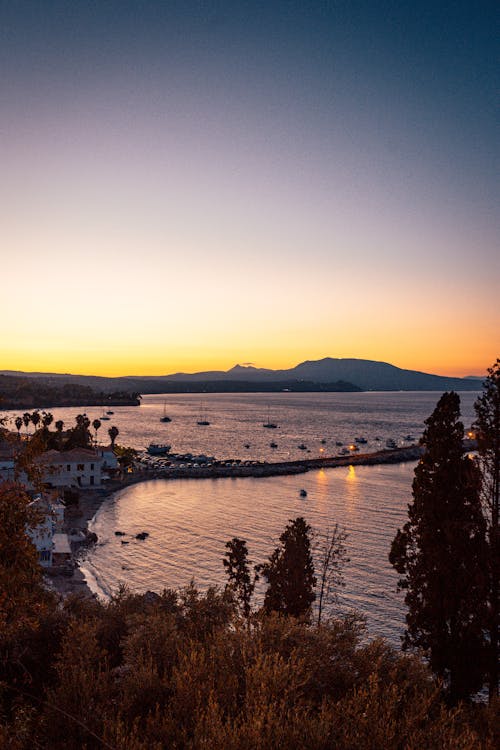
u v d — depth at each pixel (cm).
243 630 1421
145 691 1141
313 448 19288
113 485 11306
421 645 2644
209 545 6850
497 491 2656
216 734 870
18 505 1225
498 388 2673
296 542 3609
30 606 1338
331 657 1335
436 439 2712
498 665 2503
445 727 955
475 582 2495
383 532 7369
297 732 879
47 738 1038
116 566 6031
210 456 16938
